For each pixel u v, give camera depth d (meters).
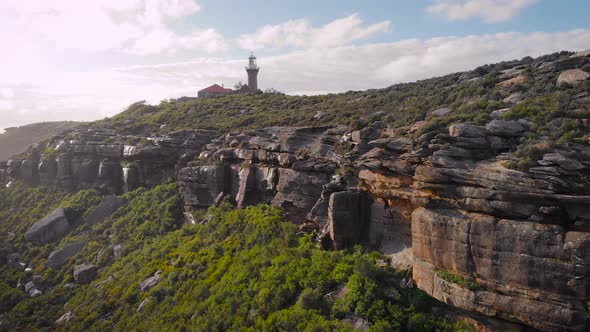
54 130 138.12
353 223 29.92
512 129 22.50
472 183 21.38
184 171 48.00
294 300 26.23
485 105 27.52
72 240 49.97
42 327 36.09
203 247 37.81
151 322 30.73
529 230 18.39
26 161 68.88
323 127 40.62
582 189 18.17
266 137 44.41
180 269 35.38
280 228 34.81
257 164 42.19
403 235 27.67
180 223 46.97
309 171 35.66
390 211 28.50
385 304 22.39
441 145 23.77
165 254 40.03
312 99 66.00
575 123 21.62
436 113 30.30
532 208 19.00
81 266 44.66
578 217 17.88
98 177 60.56
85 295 38.94
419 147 25.38
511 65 38.47
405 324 21.39
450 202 22.38
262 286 28.11
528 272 18.28
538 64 33.41
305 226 33.62
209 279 32.41
